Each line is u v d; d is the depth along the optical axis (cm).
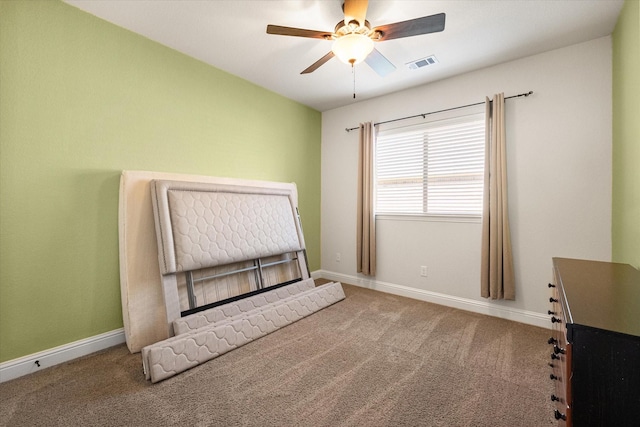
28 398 161
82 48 209
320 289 314
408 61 277
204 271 256
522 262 270
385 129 366
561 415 98
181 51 266
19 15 183
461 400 160
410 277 345
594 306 100
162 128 256
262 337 237
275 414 148
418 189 343
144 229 229
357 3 174
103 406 154
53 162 197
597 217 237
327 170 428
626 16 189
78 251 210
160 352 179
